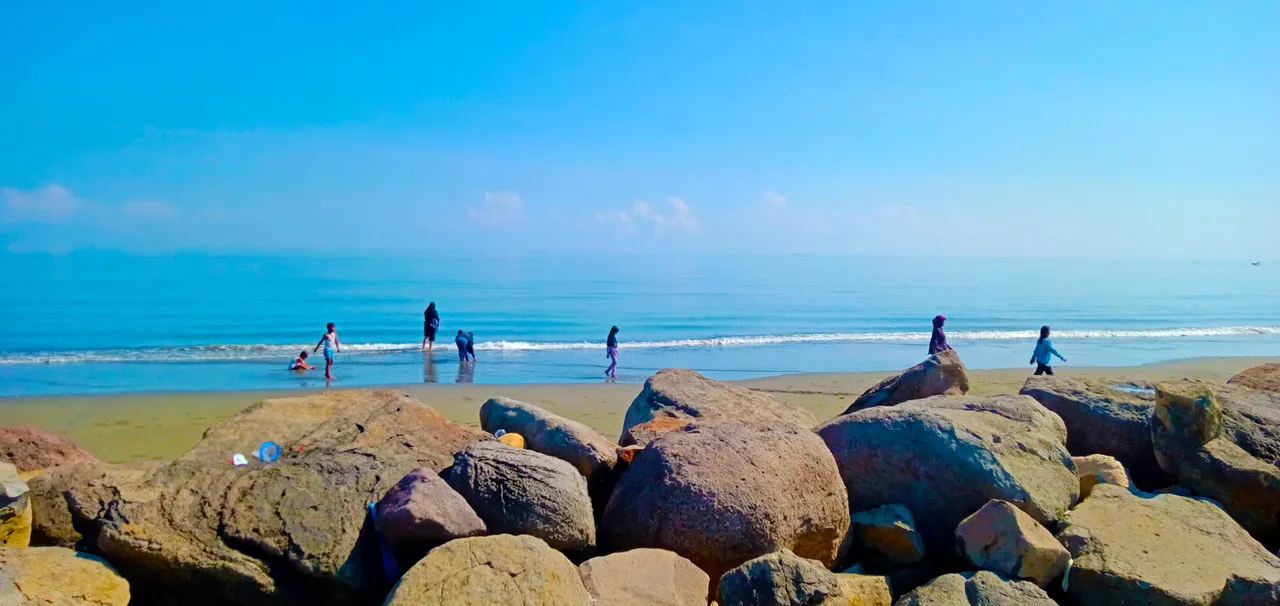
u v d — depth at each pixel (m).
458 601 3.65
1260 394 7.72
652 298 58.09
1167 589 4.59
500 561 3.93
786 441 5.54
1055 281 97.88
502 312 44.47
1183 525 5.45
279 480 4.89
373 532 4.67
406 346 28.58
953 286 81.50
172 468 5.01
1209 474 6.37
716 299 58.34
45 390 18.69
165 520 4.47
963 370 8.27
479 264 128.62
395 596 3.70
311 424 6.07
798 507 5.11
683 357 27.66
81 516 4.78
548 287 69.00
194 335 32.03
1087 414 7.47
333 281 72.75
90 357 25.00
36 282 64.81
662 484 5.03
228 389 18.95
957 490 5.77
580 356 27.23
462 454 5.16
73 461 6.57
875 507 6.01
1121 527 5.38
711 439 5.41
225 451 5.48
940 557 5.69
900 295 65.75
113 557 4.31
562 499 4.90
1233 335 37.81
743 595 4.25
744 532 4.83
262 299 50.28
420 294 57.50
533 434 6.41
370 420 5.99
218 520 4.55
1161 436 6.77
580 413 15.73
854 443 6.17
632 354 28.27
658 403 8.30
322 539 4.50
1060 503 5.75
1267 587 4.65
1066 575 5.00
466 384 19.94
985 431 6.14
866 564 5.58
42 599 3.64
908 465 5.95
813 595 4.26
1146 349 31.77
